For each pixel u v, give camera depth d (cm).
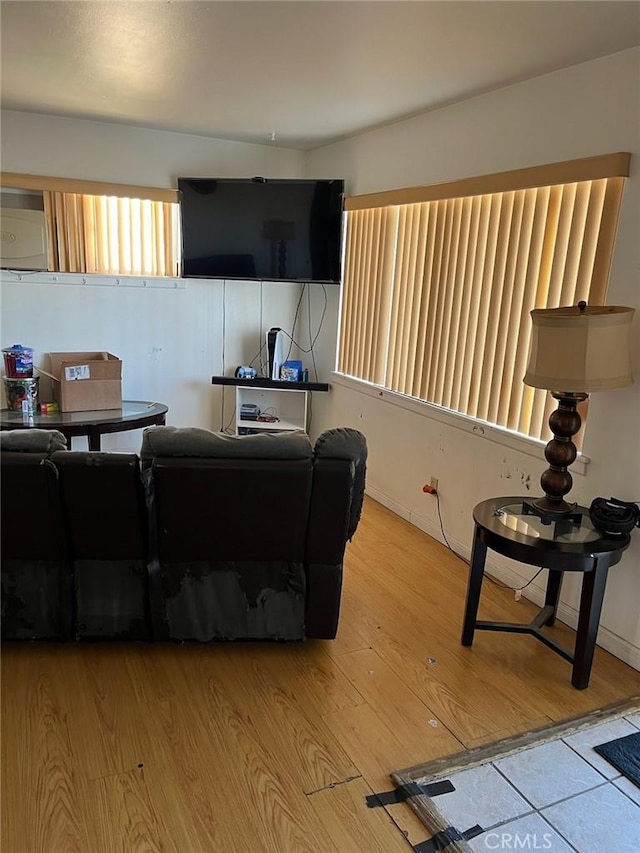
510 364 300
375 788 182
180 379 478
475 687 232
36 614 238
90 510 223
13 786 177
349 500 228
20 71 290
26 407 399
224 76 289
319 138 425
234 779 183
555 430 242
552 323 222
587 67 247
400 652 252
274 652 249
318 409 496
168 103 346
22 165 397
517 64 255
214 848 161
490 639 264
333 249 433
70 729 200
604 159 238
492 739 205
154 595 239
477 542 246
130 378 459
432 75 274
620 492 246
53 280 420
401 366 387
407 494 390
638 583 242
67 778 181
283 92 313
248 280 454
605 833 171
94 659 239
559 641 262
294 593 244
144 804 173
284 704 218
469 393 329
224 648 250
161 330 462
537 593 291
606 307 226
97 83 309
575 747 203
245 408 491
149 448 220
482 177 301
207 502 223
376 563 333
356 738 203
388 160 382
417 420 373
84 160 411
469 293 323
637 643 245
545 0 194
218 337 484
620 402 242
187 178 427
